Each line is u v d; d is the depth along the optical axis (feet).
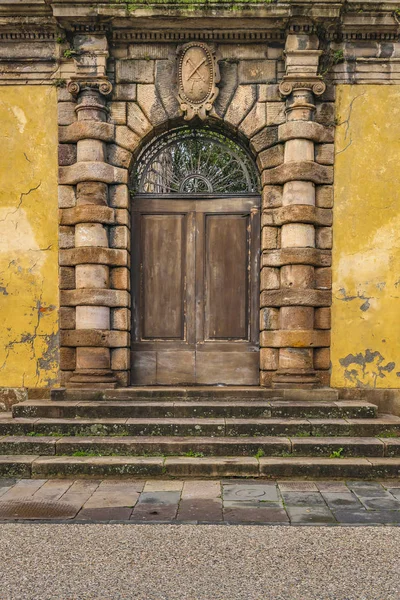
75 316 27.27
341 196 27.66
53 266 27.89
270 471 21.52
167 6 26.00
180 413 24.79
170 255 28.86
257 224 28.63
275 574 13.79
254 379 28.40
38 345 27.89
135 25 26.86
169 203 28.86
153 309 28.84
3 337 27.99
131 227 28.78
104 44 27.09
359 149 27.71
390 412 27.43
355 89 27.76
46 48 27.81
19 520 17.29
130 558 14.65
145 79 27.68
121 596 12.76
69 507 18.39
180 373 28.53
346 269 27.63
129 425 23.68
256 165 28.68
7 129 28.02
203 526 16.78
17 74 27.89
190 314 28.73
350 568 14.12
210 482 21.09
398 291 27.71
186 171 28.99
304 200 26.81
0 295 27.99
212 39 27.48
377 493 19.90
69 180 27.20
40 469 21.63
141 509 18.20
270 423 23.66
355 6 26.55
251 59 27.71
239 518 17.42
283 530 16.49
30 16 27.14
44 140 27.94
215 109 27.66
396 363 27.61
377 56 27.66
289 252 26.68
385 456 22.43
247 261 28.73
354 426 23.67
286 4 25.80
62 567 14.17
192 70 27.32
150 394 26.25
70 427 23.76
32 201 27.96
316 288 27.45
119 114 27.66
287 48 26.91
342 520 17.30
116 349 27.30
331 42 27.55
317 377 27.27
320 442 22.58
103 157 27.32
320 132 27.27
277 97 27.58
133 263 28.76
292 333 26.50
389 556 14.80
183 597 12.72
